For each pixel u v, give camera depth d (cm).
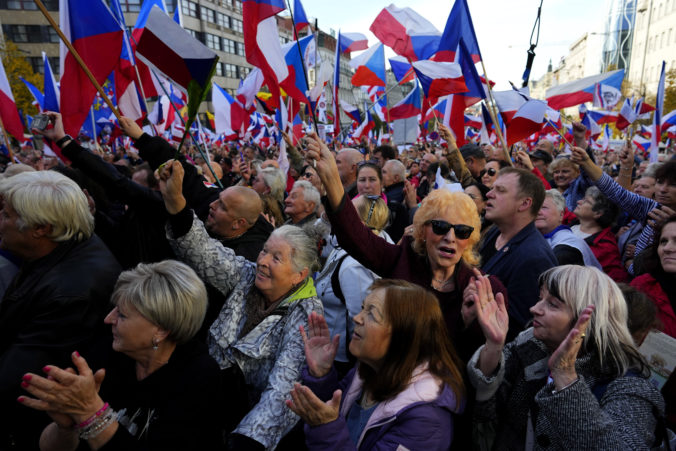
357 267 239
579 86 664
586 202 362
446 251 193
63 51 321
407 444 138
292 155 589
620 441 130
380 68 781
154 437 150
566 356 135
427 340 152
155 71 208
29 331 175
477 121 991
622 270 346
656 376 174
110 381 166
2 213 185
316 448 142
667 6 4862
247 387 200
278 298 204
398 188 525
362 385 169
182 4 3919
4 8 3625
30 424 174
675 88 2639
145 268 166
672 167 321
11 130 483
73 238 196
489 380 151
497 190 261
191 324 161
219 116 735
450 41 486
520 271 240
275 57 375
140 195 237
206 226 288
